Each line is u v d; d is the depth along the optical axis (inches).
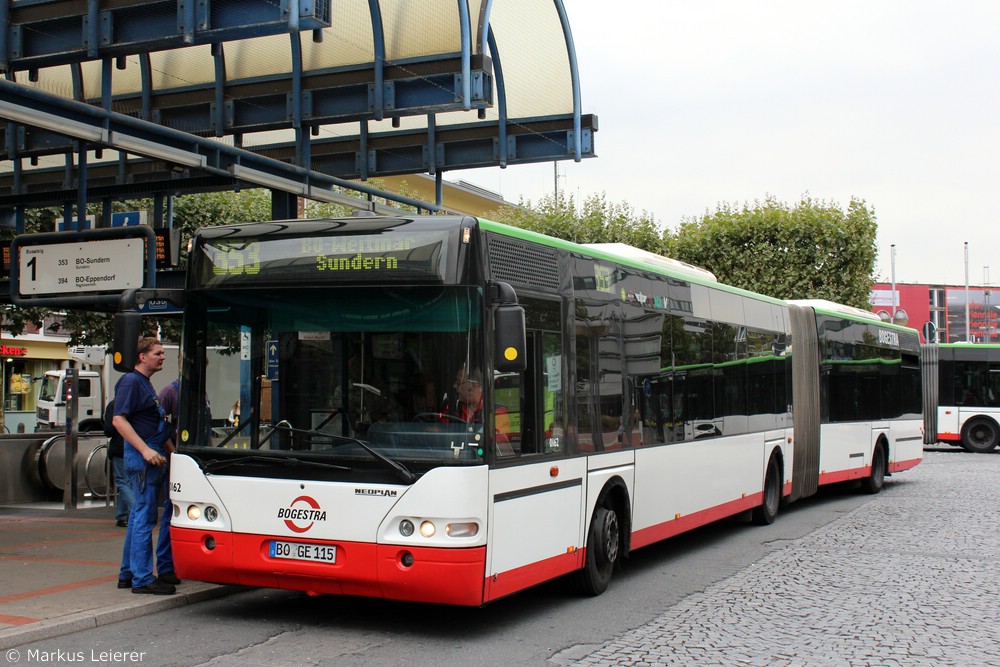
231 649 283.6
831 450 721.0
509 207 1499.8
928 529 579.2
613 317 393.7
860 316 810.2
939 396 1381.6
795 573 431.2
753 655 289.9
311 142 615.8
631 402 406.6
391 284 300.4
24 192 588.7
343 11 510.6
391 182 1606.8
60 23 410.0
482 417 290.8
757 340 589.3
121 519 518.6
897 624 334.6
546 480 328.5
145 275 475.5
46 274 494.6
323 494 294.8
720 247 1316.4
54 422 1314.0
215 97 535.5
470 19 498.9
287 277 310.3
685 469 463.5
